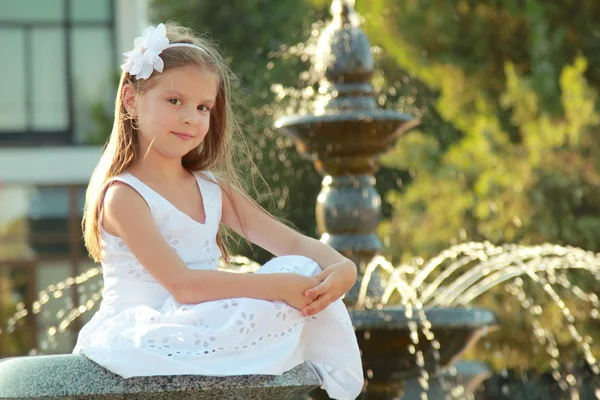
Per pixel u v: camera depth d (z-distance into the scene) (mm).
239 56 17078
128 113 3041
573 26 13195
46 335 16203
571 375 8938
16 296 18500
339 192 6387
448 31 13188
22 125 19719
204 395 2637
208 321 2734
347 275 2908
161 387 2602
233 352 2707
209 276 2820
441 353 5535
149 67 2979
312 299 2826
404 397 5977
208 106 3047
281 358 2752
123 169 3025
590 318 9109
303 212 11797
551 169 9953
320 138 6285
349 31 6457
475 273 7902
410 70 13195
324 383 3002
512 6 13125
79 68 19844
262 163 11391
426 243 10055
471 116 13016
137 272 2939
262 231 3236
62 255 18953
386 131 6262
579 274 9289
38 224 19031
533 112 11148
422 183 10547
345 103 6348
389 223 10617
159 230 2957
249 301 2758
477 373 6316
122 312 2822
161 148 2996
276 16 17094
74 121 19750
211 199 3133
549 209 9891
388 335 5398
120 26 19844
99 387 2586
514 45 13273
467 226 10062
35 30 19828
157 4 18125
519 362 9102
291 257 2961
